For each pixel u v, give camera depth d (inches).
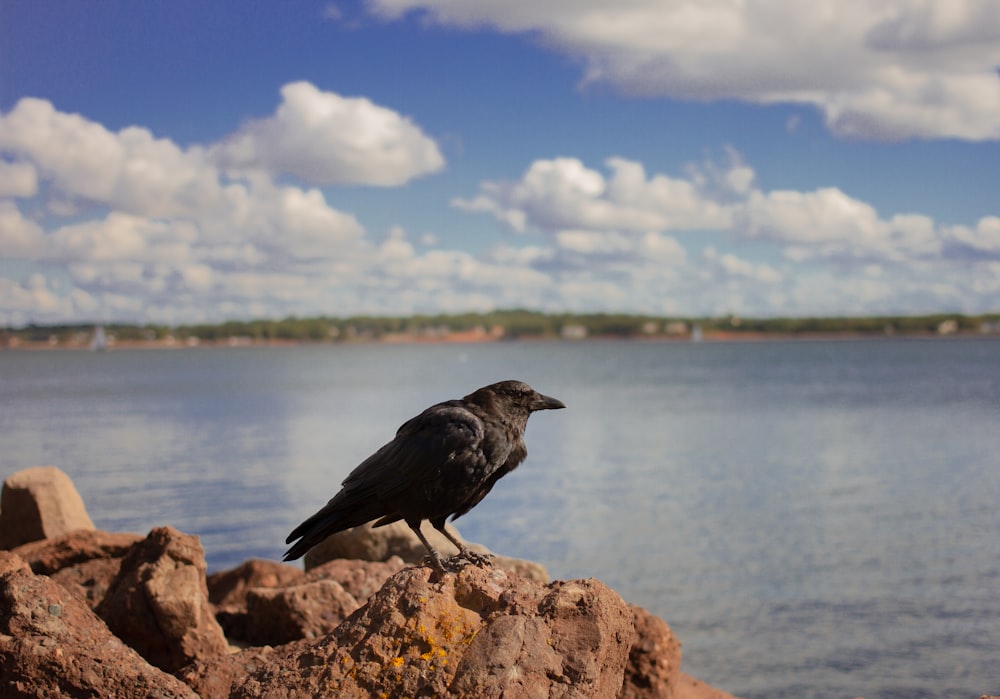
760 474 1924.2
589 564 1101.1
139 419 3516.2
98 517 1417.3
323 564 513.7
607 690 243.9
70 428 3142.2
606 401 4343.0
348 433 2881.4
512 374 7568.9
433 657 230.5
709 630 838.5
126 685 255.8
